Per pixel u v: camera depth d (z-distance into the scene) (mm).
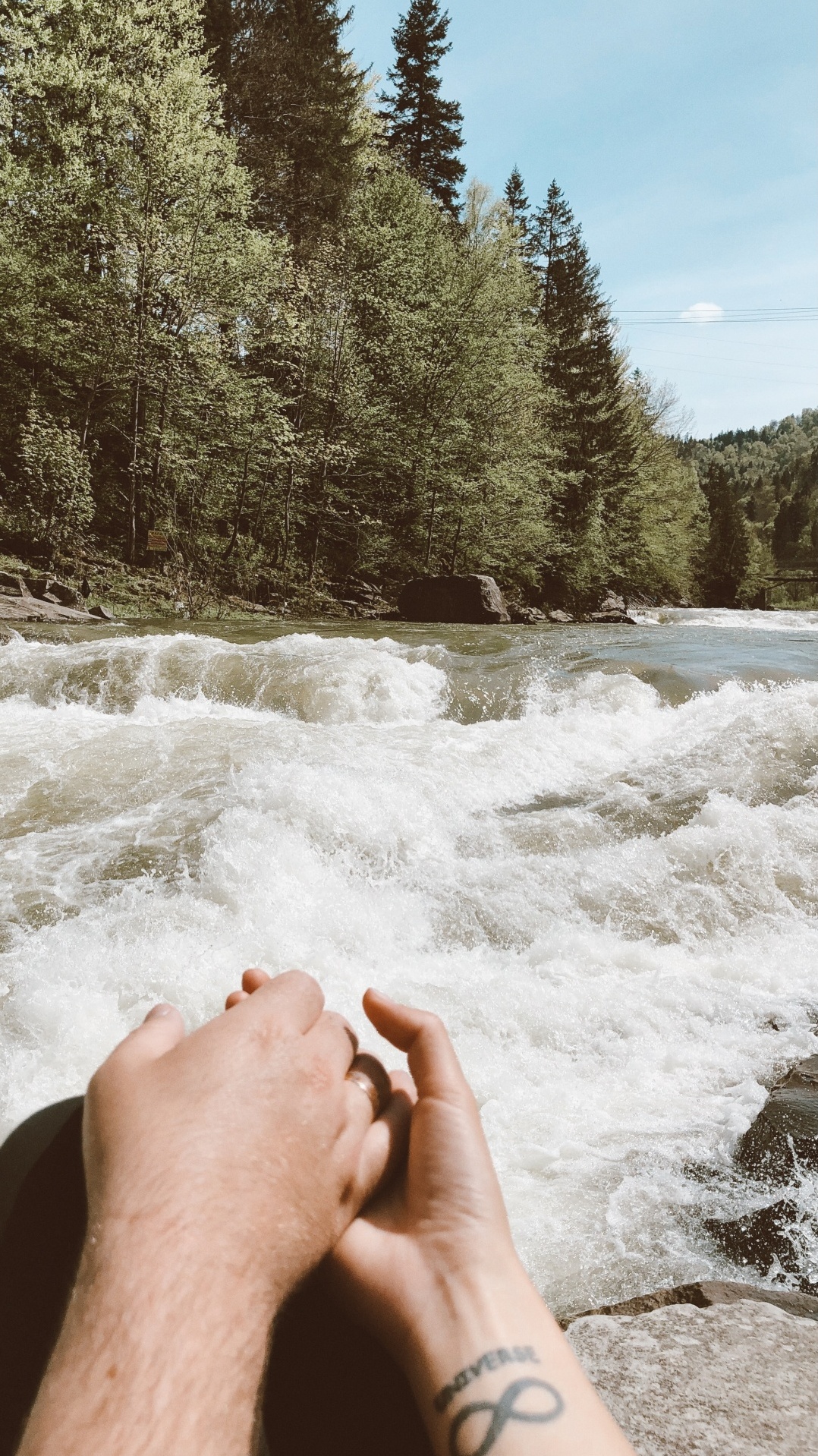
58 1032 3021
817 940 4023
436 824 4969
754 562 59875
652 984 3504
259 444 22359
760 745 6000
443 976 3514
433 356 26266
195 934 3693
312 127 29984
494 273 28016
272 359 23922
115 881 4195
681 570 45406
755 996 3430
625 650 11781
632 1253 1999
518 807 5375
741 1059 2941
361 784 5285
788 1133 2350
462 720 7582
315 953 3617
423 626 16625
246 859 4309
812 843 4723
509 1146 2443
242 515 23969
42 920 3818
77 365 19844
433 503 26375
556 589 31906
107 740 6320
